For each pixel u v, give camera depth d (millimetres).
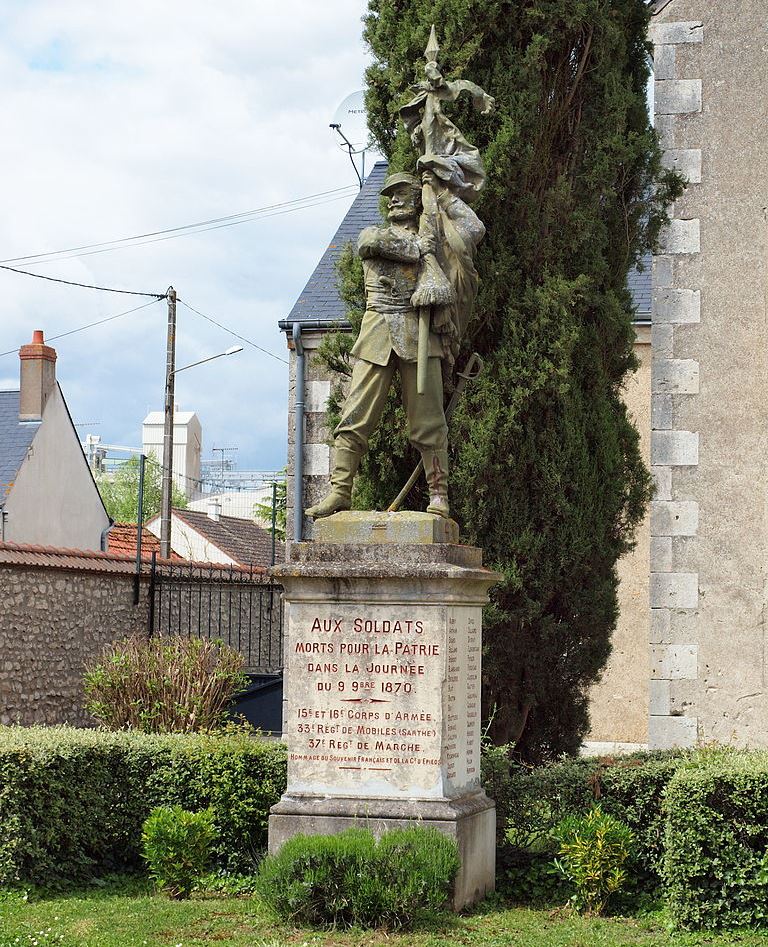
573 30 11055
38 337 27578
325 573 8117
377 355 8445
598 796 8992
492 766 9195
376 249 8352
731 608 11484
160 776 9453
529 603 10555
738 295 11742
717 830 7953
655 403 11773
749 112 11875
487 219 10836
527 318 10742
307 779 8180
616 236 11602
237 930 7562
